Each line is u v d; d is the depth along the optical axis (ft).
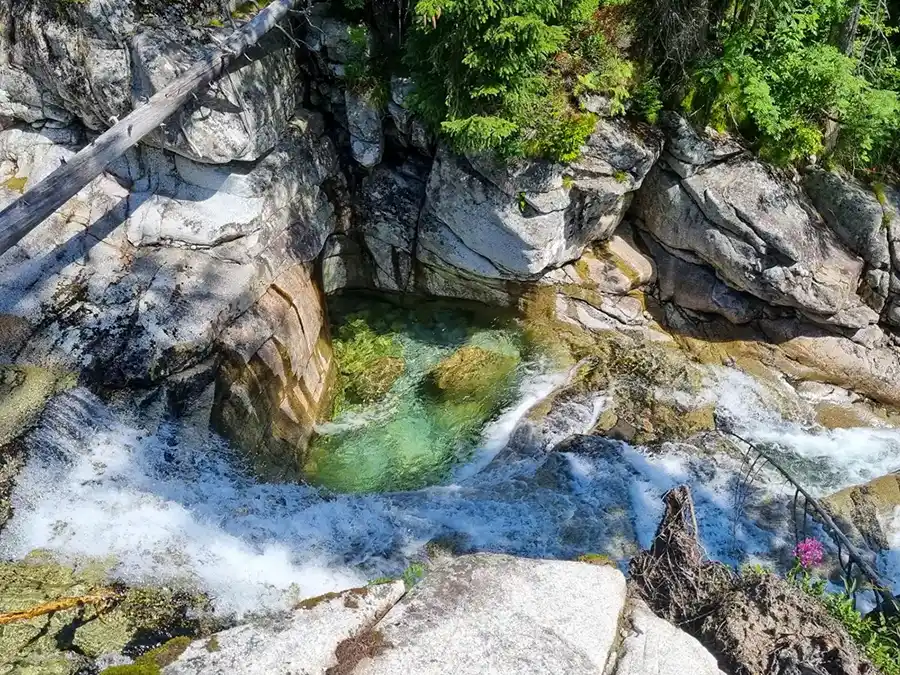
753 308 36.22
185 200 30.12
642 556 16.20
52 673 17.90
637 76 33.04
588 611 12.64
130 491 24.39
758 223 33.40
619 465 28.94
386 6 31.68
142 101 27.32
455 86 28.76
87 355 26.45
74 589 20.47
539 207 32.45
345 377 35.68
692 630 14.69
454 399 34.12
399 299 38.86
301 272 32.94
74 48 27.94
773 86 34.35
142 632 19.54
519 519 26.40
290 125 32.50
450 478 30.78
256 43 29.55
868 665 13.97
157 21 27.71
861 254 35.29
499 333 37.09
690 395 33.73
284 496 26.68
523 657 11.71
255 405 29.09
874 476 30.89
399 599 12.91
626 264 37.01
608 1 29.84
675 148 33.73
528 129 30.50
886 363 35.35
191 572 22.00
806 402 34.45
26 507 22.98
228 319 28.68
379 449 32.42
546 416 31.91
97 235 29.22
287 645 11.84
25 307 27.27
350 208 36.19
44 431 24.73
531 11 26.35
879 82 36.04
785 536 26.53
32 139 31.19
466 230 34.09
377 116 32.53
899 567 25.93
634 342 35.99
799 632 14.16
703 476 28.99
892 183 36.86
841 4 32.24
